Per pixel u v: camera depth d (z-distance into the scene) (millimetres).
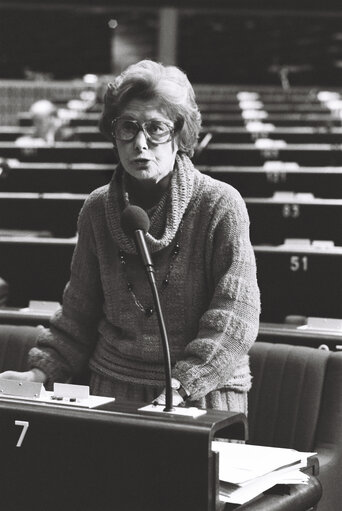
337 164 10797
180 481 2281
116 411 2408
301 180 8867
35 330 3844
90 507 2377
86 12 27734
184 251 2891
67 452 2395
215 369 2719
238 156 10781
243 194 8977
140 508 2322
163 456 2297
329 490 3270
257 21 28609
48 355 3074
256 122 14688
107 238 2990
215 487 2289
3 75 27625
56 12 27547
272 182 8953
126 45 28141
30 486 2438
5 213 6730
